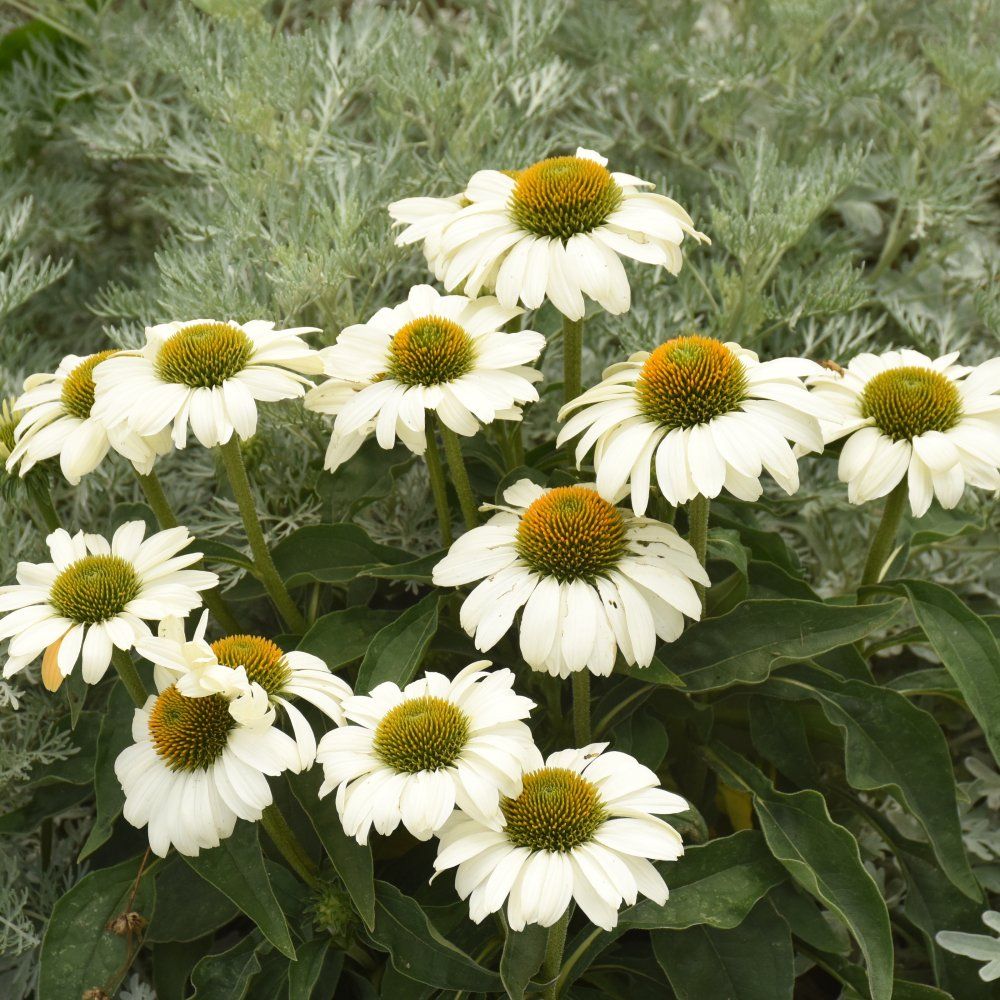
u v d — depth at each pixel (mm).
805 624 964
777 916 948
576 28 1317
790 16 1241
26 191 1291
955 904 985
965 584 1148
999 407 945
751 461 902
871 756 960
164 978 990
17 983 1010
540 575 922
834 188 1138
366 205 1111
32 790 1040
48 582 935
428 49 1215
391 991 936
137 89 1321
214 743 891
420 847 1009
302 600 1071
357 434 963
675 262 966
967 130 1262
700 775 1013
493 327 956
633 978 983
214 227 1147
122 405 927
